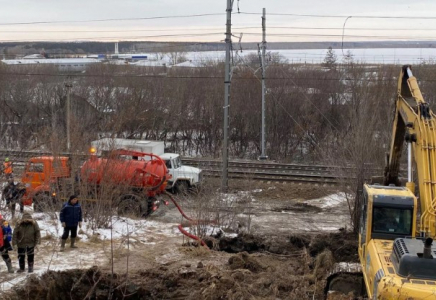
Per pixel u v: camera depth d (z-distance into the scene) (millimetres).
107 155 19891
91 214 18656
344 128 40750
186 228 19438
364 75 46688
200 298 13547
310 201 24812
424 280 9547
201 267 15164
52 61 86438
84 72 63812
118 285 14062
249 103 46500
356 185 19562
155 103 49000
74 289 14305
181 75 57719
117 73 61688
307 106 46031
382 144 20953
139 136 45406
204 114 47906
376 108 25203
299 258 17031
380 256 10898
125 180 20562
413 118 12727
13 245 13938
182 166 27156
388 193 12398
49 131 26891
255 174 29125
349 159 22859
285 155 43375
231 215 20547
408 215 12078
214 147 46375
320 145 39906
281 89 47281
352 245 17906
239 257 15586
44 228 18016
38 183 20734
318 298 13703
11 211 19891
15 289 13297
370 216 12188
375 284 10258
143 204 21078
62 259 15445
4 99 45344
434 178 11570
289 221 21297
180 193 25750
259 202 24312
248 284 14148
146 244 17375
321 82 50031
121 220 19641
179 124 47688
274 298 13445
